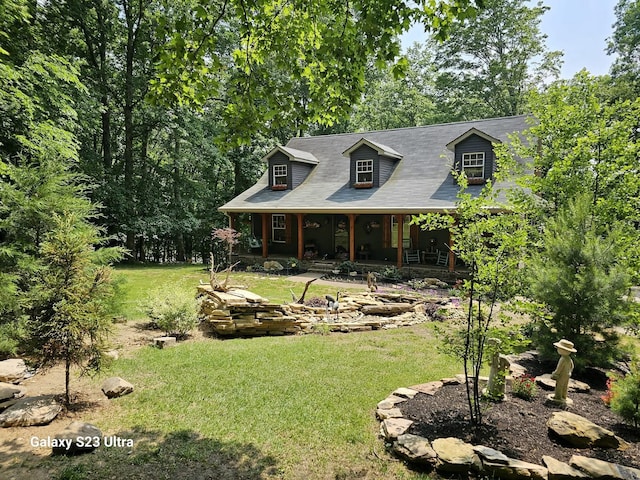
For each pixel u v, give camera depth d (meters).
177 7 17.06
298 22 5.25
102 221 20.66
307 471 3.60
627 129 8.46
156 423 4.39
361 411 4.76
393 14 4.30
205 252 28.34
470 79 27.20
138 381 5.57
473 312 4.51
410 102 30.83
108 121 21.97
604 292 5.53
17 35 10.88
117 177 22.38
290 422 4.46
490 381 4.88
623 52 23.09
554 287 5.87
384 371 6.12
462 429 4.13
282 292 12.98
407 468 3.67
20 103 9.20
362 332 8.74
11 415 4.23
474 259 4.35
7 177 8.55
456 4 4.18
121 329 8.38
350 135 21.14
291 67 5.48
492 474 3.46
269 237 20.95
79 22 19.31
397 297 11.29
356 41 4.75
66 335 4.59
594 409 4.72
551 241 6.33
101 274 5.05
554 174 8.69
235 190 26.31
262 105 5.97
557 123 9.16
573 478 3.29
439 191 15.16
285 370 6.08
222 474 3.51
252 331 8.50
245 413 4.66
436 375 5.98
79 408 4.67
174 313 8.06
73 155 10.86
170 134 22.58
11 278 6.20
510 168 10.39
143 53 21.39
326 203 16.95
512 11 24.77
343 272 16.41
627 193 8.26
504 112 26.53
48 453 3.70
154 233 22.23
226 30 20.50
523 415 4.45
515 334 4.50
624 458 3.66
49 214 6.88
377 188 16.89
